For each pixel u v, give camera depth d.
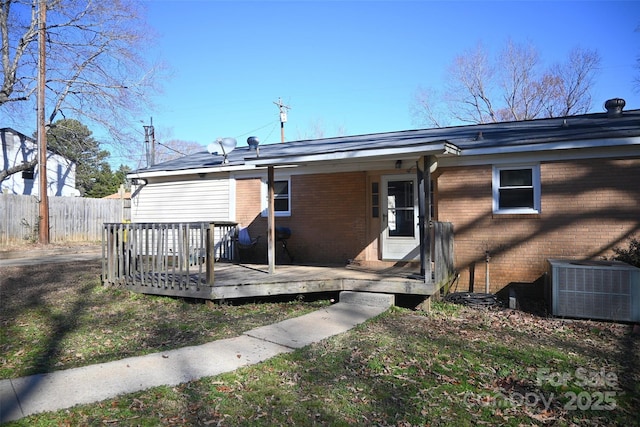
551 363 4.84
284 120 33.19
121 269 8.53
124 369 4.39
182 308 7.31
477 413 3.65
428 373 4.47
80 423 3.30
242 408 3.62
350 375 4.37
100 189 45.03
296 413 3.56
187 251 7.52
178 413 3.50
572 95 32.38
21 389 3.88
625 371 4.64
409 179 10.04
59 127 22.19
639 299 6.58
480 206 8.94
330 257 10.67
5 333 5.89
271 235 8.54
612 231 7.95
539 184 8.51
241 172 11.85
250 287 7.42
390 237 10.14
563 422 3.53
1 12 19.50
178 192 12.86
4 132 23.75
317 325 6.16
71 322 6.46
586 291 6.88
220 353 4.92
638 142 7.47
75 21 20.11
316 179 10.87
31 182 25.20
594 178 8.09
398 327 6.21
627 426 3.47
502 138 9.02
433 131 12.09
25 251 15.73
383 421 3.47
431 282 7.22
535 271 8.49
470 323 6.59
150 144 23.56
